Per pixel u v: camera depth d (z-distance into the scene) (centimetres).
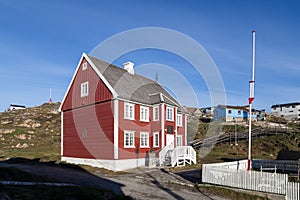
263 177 1411
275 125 6109
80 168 2347
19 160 2797
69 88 2923
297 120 7606
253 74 1775
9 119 6138
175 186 1605
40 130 5362
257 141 4825
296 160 2492
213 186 1531
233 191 1444
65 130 2909
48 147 4275
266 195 1373
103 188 1447
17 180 1364
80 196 1130
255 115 7825
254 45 1791
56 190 1199
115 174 2067
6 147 4181
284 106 9531
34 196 1044
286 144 4653
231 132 5362
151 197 1299
